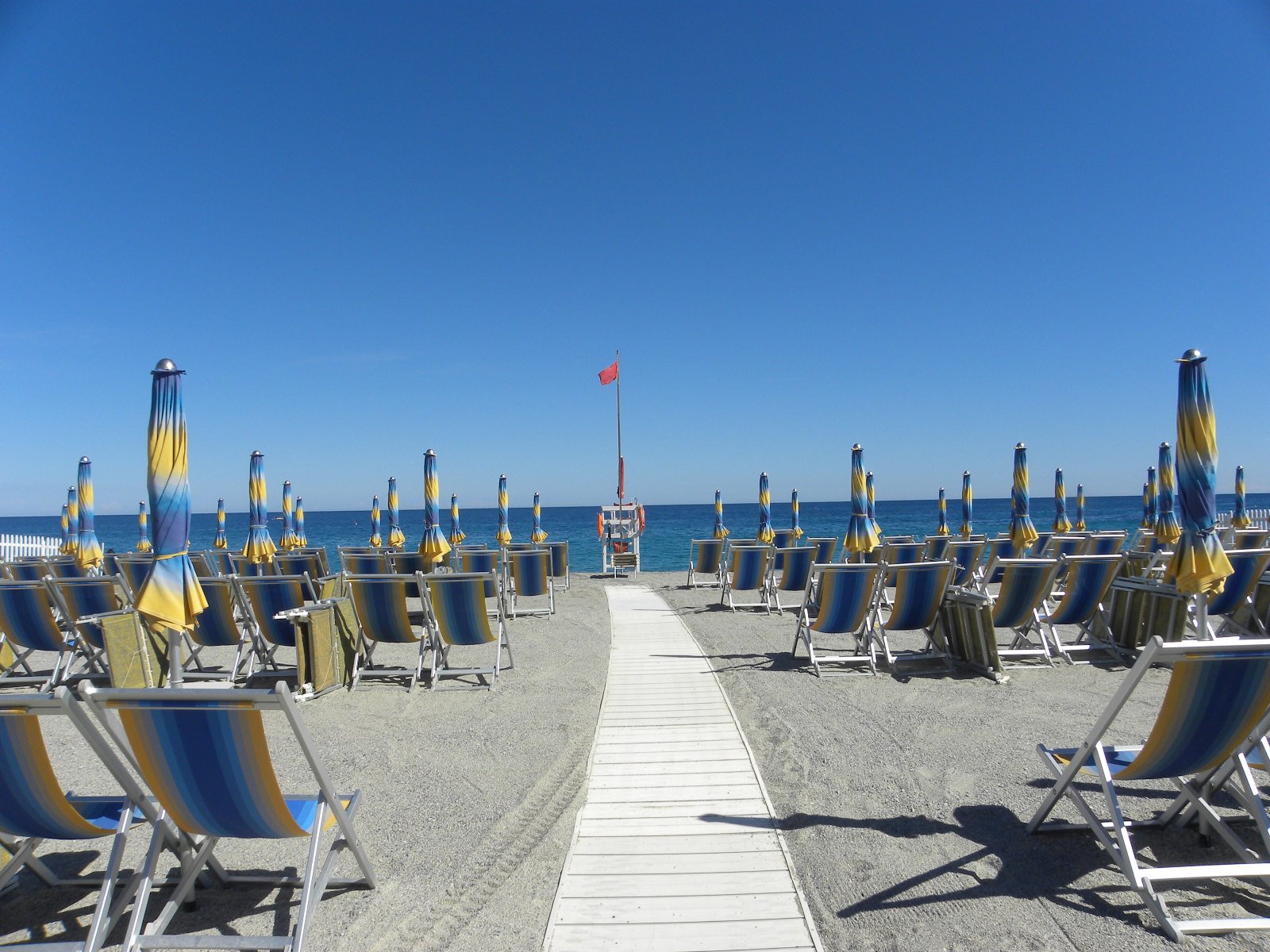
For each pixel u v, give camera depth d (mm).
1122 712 5309
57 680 6785
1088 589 6613
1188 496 4645
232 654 8094
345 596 7695
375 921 2881
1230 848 3311
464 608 6258
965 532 13766
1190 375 4660
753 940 2680
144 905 2650
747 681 6395
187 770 2506
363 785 4246
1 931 2932
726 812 3754
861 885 3057
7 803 2582
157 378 3977
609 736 4969
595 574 16500
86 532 10695
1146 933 2713
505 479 13734
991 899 2945
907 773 4223
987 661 6336
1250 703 2777
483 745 4883
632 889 3049
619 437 19516
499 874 3219
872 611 6707
